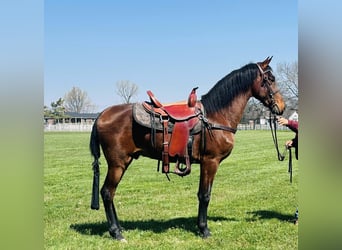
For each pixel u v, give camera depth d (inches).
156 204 289.9
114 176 189.5
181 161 191.6
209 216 243.6
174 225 220.4
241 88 198.2
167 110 189.8
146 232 203.9
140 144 189.5
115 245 181.3
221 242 185.0
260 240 188.7
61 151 860.6
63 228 214.8
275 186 371.9
